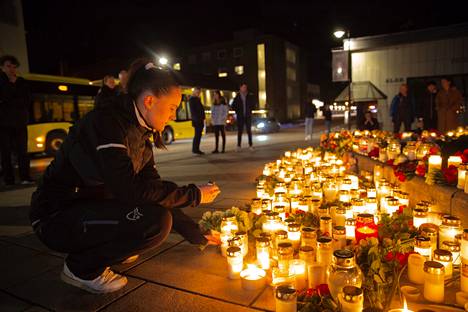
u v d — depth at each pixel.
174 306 2.47
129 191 2.34
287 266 2.59
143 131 2.53
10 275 3.07
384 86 16.58
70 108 14.45
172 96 2.43
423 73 15.81
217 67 52.25
